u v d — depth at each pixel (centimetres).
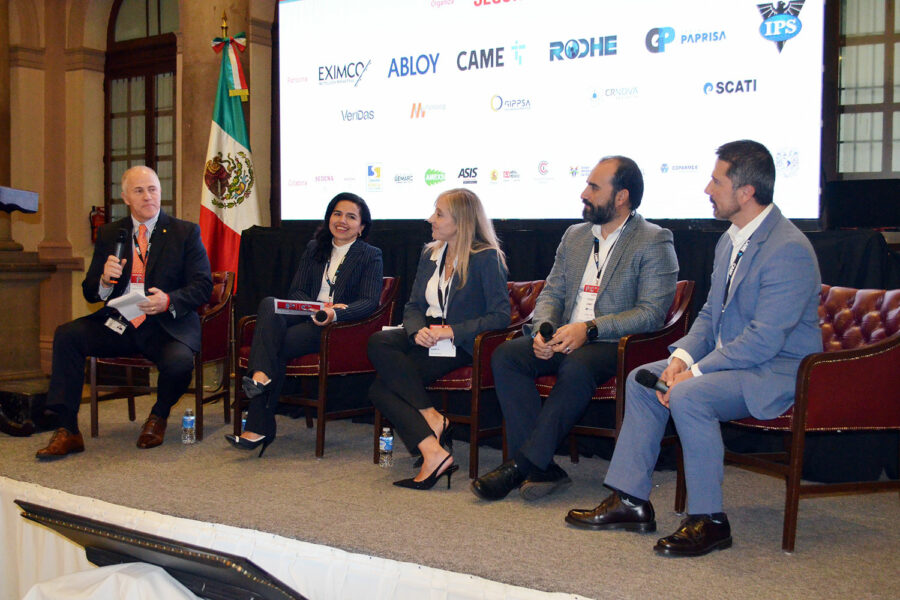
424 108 425
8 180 612
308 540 228
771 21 340
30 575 284
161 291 346
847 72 362
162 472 305
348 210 353
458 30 412
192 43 503
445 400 338
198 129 504
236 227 479
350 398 425
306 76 462
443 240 318
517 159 399
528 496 271
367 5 439
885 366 227
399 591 211
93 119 647
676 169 361
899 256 298
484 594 199
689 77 356
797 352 236
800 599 189
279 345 327
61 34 650
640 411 241
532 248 379
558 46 385
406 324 318
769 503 273
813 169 337
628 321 273
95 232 646
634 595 190
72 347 338
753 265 239
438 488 289
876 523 250
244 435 329
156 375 514
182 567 154
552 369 285
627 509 241
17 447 345
